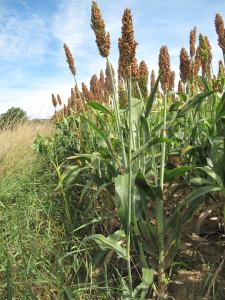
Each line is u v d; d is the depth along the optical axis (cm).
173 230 125
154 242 131
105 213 174
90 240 158
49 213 177
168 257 127
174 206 162
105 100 256
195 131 168
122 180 116
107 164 152
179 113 136
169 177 129
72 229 168
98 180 164
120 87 183
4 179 209
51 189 210
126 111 170
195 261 134
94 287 119
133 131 150
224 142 129
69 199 192
